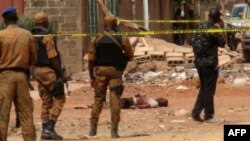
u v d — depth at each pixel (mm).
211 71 21797
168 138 18297
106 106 27281
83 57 44406
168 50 45219
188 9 76188
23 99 16703
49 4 43906
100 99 19922
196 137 18078
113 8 48312
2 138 16641
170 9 70250
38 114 26750
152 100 27500
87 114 26344
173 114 25172
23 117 16750
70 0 44156
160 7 65750
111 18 19531
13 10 16844
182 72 39938
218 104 27969
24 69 16734
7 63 16547
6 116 16609
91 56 19609
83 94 32812
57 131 21953
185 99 30328
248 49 52125
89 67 19797
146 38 46781
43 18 19812
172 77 38344
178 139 17984
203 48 21641
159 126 22188
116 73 19469
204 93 22125
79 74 42688
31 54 16984
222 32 21625
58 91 19641
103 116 25250
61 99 19766
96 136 20250
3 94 16531
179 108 27000
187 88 33875
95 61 19672
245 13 55562
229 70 41438
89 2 45750
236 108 26469
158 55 43500
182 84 35219
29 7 43719
